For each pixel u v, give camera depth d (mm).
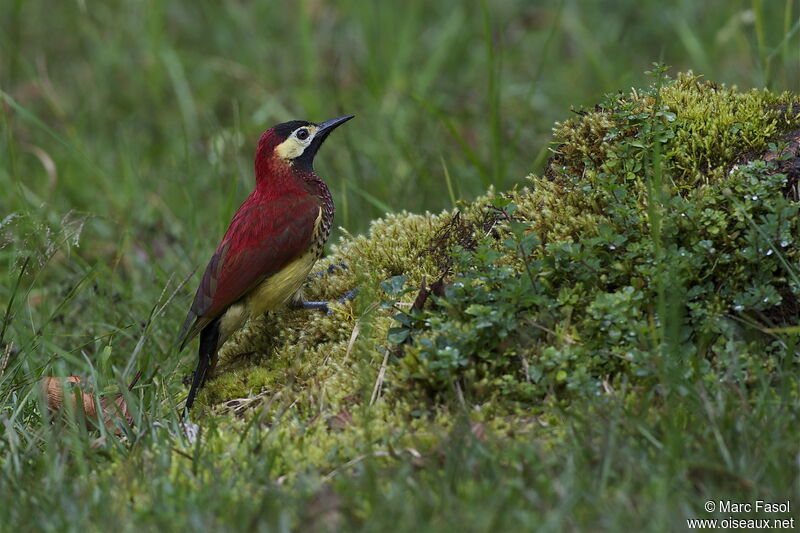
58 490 6898
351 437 7461
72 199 14117
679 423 6957
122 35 18500
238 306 9406
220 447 7555
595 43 17609
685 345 7625
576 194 8742
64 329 10758
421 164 13328
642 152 8633
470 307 7754
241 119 16312
